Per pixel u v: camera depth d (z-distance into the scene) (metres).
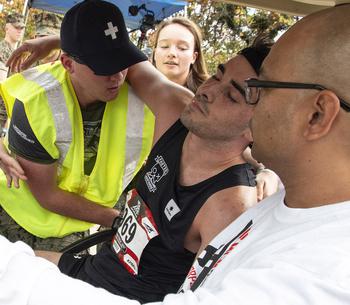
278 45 0.95
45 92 1.96
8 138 2.06
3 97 2.05
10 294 0.74
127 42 1.92
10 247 0.83
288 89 0.90
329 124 0.86
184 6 3.75
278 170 0.97
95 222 2.18
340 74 0.85
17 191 2.19
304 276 0.71
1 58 4.40
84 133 2.07
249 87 0.95
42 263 0.80
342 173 0.87
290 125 0.91
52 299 0.74
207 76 2.98
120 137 2.10
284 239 0.85
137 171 2.22
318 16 0.90
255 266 0.79
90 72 1.85
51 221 2.21
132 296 1.74
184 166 1.66
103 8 1.87
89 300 0.75
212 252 1.23
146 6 3.67
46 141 1.96
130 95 2.08
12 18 4.55
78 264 1.93
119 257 1.78
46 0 3.89
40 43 2.27
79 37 1.83
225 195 1.55
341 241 0.77
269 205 1.13
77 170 2.07
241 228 1.19
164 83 1.96
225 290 0.74
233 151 1.58
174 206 1.64
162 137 1.76
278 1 1.49
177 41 2.83
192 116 1.56
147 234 1.70
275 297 0.70
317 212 0.87
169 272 1.71
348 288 0.69
